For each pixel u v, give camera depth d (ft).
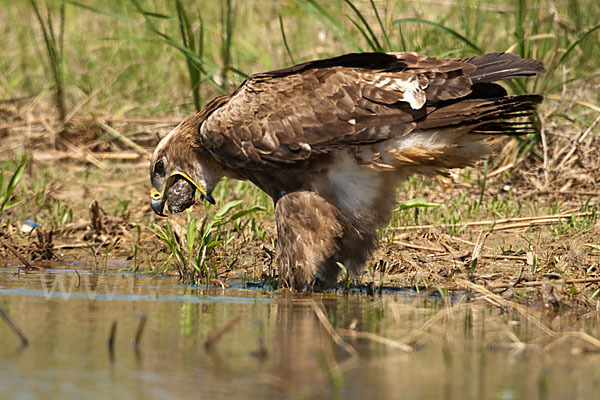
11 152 54.85
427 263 37.52
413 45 55.26
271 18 70.38
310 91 33.27
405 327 26.25
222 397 18.92
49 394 18.97
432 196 46.88
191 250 35.35
